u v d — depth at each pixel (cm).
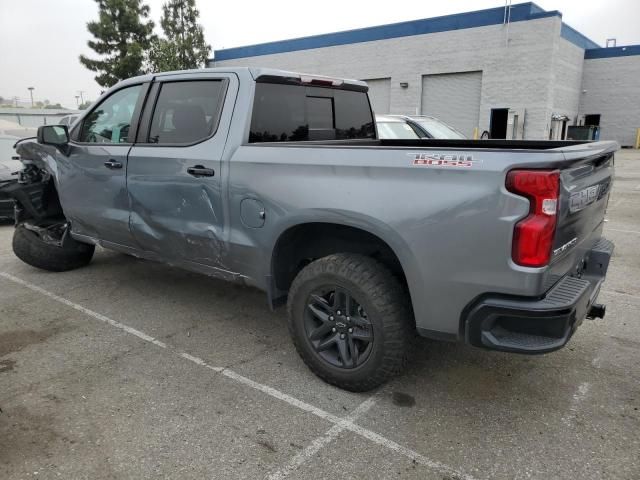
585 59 2791
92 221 450
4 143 918
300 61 2916
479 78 2342
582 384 322
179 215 370
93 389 315
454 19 2339
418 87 2511
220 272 367
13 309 446
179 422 281
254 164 319
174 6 3303
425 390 315
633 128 2762
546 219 229
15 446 259
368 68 2658
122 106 420
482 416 288
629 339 386
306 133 392
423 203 254
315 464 248
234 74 349
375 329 283
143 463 248
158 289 498
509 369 341
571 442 265
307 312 313
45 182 505
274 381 325
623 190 1182
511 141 396
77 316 431
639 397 307
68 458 251
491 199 236
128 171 400
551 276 246
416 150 259
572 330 253
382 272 284
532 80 2189
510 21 2191
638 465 247
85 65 3073
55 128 450
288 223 305
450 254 250
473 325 253
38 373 334
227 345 378
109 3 2981
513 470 244
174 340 386
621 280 527
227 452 256
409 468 246
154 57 3008
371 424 280
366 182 272
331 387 317
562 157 229
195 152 353
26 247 520
